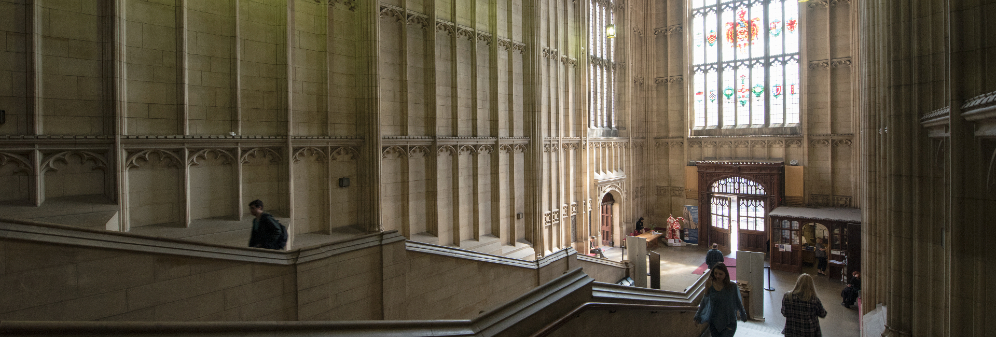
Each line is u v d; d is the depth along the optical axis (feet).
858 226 73.15
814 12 89.92
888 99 32.22
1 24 30.78
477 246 65.36
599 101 95.25
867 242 48.39
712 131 100.01
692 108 102.83
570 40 86.17
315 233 48.24
